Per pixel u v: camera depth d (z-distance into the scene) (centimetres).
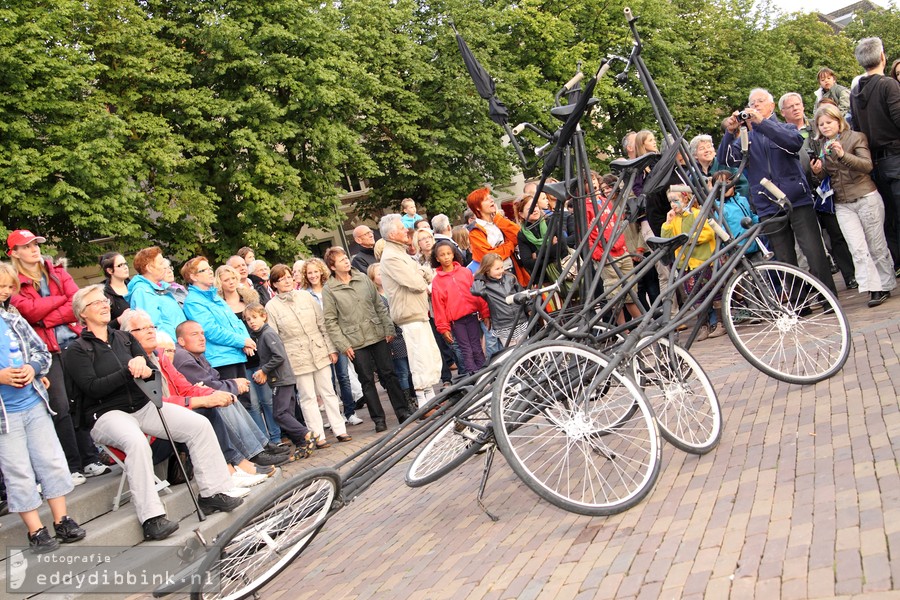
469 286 927
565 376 509
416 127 2772
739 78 3991
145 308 801
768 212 875
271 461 855
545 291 530
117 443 626
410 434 525
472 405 525
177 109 2280
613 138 3206
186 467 720
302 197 2392
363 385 980
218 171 2312
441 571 470
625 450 563
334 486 486
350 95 2455
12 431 566
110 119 1959
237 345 863
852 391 568
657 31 3409
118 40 2138
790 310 625
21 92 1902
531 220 956
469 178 2867
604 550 426
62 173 1955
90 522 641
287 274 962
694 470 511
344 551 571
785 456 483
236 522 448
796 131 857
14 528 592
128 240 2102
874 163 885
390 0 2936
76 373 630
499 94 2922
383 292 1073
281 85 2319
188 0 2325
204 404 693
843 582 318
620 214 554
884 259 851
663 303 567
